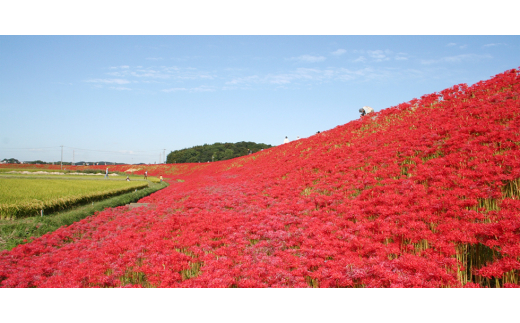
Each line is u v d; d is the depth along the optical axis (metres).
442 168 11.30
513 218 7.09
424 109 20.77
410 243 7.91
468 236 7.06
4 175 45.91
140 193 28.06
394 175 13.12
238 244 9.40
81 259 9.54
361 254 7.80
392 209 9.58
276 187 17.52
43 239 11.98
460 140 12.73
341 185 14.24
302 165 21.33
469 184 9.50
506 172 9.30
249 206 14.21
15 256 10.09
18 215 15.75
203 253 8.79
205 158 120.25
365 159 16.55
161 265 7.99
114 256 8.95
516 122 11.74
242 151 125.19
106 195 25.00
